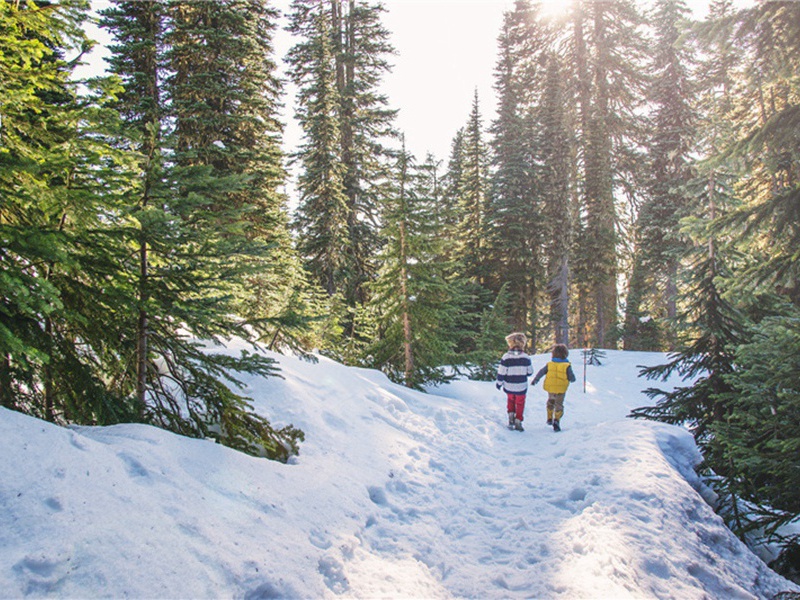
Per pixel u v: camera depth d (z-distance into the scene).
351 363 11.21
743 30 6.60
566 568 3.41
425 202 11.00
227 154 11.65
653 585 3.26
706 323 8.77
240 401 4.29
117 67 11.07
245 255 3.92
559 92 27.09
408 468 5.59
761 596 3.74
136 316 3.57
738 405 7.40
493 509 4.77
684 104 24.72
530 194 26.48
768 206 6.51
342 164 19.05
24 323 3.25
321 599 2.68
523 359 8.34
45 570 1.91
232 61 12.66
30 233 2.67
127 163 3.71
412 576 3.28
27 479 2.28
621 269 28.70
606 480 5.00
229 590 2.37
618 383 17.09
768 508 6.05
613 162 31.25
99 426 3.41
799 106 6.16
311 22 26.41
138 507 2.54
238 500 3.24
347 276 19.22
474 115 30.12
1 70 3.22
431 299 11.34
